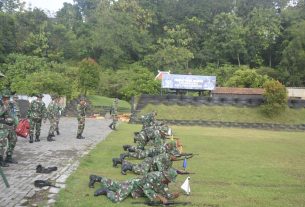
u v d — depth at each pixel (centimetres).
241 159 1592
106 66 7700
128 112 4525
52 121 1838
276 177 1232
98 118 3784
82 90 5391
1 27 6662
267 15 8394
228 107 4028
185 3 9400
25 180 1016
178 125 3612
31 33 6900
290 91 5581
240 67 7306
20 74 5422
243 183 1123
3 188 927
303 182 1172
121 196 859
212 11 9462
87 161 1345
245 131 3225
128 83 5584
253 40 8338
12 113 1212
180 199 903
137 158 1347
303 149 2056
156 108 3944
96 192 895
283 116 3928
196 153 1698
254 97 4162
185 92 4669
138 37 8369
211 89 4125
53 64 5994
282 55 7619
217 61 8375
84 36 8544
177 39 8306
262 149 1973
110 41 7900
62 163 1280
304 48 7244
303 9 9219
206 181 1124
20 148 1558
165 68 7506
